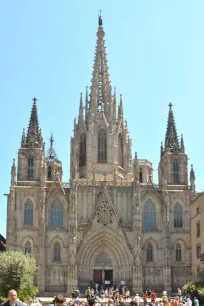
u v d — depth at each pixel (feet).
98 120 504.02
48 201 463.01
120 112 515.50
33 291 337.11
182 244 462.19
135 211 456.86
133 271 442.50
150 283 451.12
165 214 463.01
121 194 469.57
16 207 458.91
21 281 323.16
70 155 498.69
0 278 321.73
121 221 464.24
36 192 463.42
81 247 452.35
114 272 456.45
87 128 502.79
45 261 447.83
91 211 463.01
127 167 504.02
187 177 484.33
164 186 471.62
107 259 460.14
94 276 456.04
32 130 488.02
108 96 520.01
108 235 456.45
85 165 496.64
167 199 467.11
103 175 488.44
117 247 457.27
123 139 509.76
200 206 416.67
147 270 453.99
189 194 474.49
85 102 517.14
